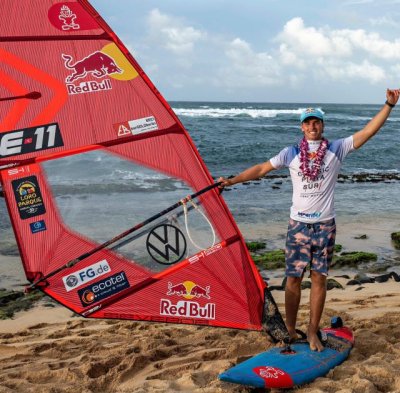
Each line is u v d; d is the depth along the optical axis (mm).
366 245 11633
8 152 4102
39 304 7977
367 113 83875
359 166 27766
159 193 4426
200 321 4410
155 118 4461
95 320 6902
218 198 4523
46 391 4043
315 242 4254
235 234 4523
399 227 13367
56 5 4238
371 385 3779
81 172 4258
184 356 4805
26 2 4172
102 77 4340
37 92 4176
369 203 16547
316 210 4227
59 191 4203
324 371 4117
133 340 5637
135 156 4387
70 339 5848
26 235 4121
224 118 56344
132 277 4320
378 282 8875
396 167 27625
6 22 4117
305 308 6953
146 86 4441
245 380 3857
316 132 4199
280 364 4098
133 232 4320
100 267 4250
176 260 4398
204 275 4434
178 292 4387
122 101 4379
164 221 4391
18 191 4117
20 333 6449
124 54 4387
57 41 4234
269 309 4461
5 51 4105
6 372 4617
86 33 4297
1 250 10578
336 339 4621
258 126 46750
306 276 9047
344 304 7098
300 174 4234
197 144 32844
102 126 4324
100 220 4277
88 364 4523
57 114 4223
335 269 9891
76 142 4262
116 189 4324
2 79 4098
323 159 4176
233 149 31156
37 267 4133
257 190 18672
